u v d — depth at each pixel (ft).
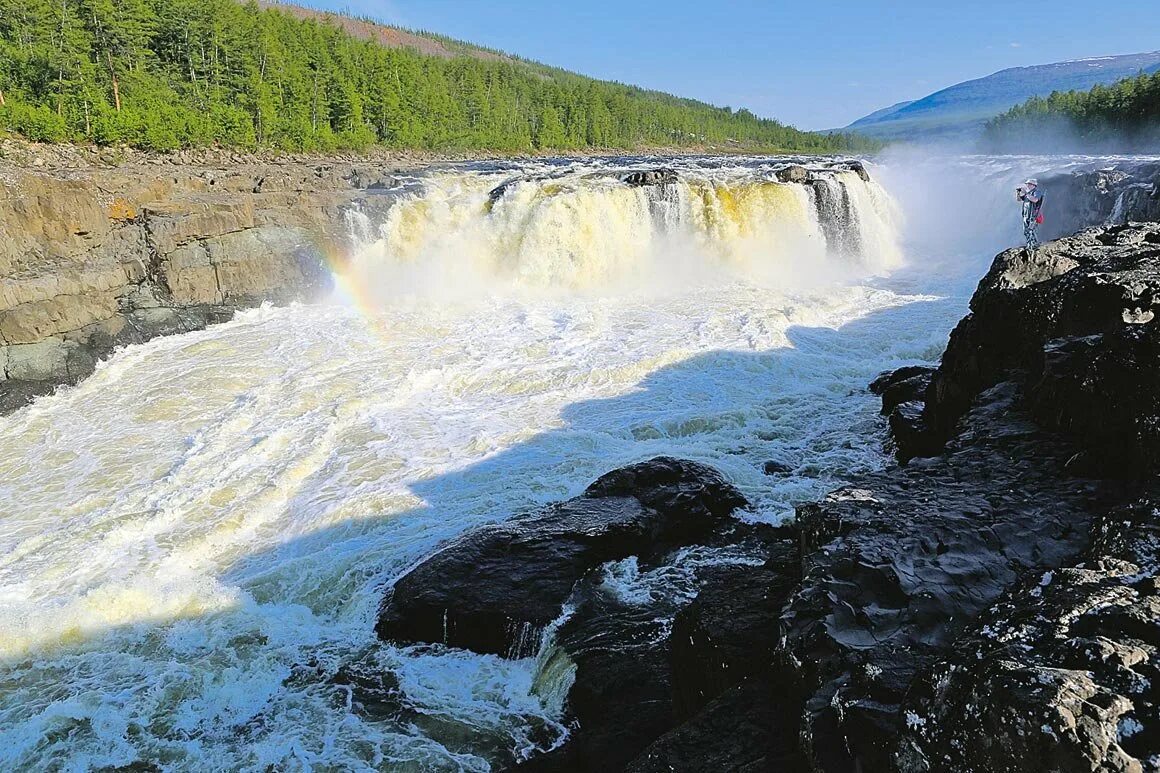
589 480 46.21
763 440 51.47
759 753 18.34
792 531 39.52
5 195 69.77
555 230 100.27
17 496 48.85
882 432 51.49
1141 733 10.71
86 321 72.23
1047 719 11.10
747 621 24.90
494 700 30.50
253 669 32.35
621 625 32.14
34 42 143.02
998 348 40.14
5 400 63.31
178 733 29.37
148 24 170.09
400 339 77.00
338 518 43.39
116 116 132.36
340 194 102.37
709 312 81.97
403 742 28.40
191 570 39.55
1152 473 22.91
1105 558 15.90
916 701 13.87
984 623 14.93
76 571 39.42
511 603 33.40
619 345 71.67
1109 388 26.12
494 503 43.75
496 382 63.82
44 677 32.09
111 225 80.38
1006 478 26.76
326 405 60.18
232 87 184.44
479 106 293.02
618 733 26.50
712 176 117.19
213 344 77.30
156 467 51.96
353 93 211.00
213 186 99.09
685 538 39.58
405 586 35.09
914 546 22.11
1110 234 44.68
